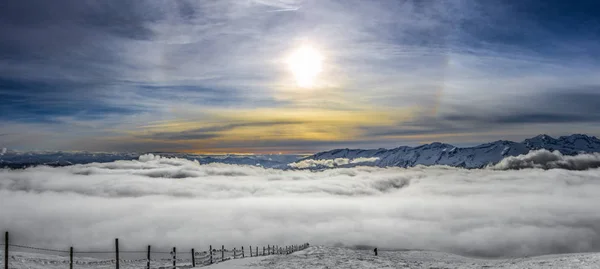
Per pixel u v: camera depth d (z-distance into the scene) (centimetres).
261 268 3133
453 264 3706
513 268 2920
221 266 3266
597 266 2544
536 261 3312
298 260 3722
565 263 2817
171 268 3175
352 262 3550
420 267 3334
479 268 3188
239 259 3919
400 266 3334
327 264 3375
